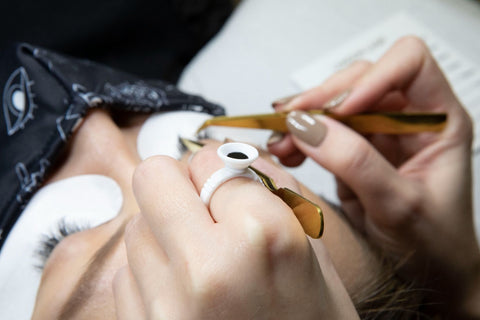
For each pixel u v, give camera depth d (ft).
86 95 1.64
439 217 1.91
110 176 1.62
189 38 4.19
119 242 1.43
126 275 1.11
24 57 1.74
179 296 0.92
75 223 1.52
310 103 2.03
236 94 3.41
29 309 1.43
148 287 0.98
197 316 0.91
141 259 1.02
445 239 1.95
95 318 1.32
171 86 2.20
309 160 2.95
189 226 0.94
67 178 1.63
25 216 1.55
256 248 0.87
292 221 0.91
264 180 1.07
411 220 1.87
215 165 1.10
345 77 2.02
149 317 0.96
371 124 1.94
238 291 0.88
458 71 3.22
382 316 1.67
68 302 1.34
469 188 2.03
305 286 0.95
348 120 1.93
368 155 1.68
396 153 2.25
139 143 1.80
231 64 3.53
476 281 2.12
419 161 2.01
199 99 2.10
